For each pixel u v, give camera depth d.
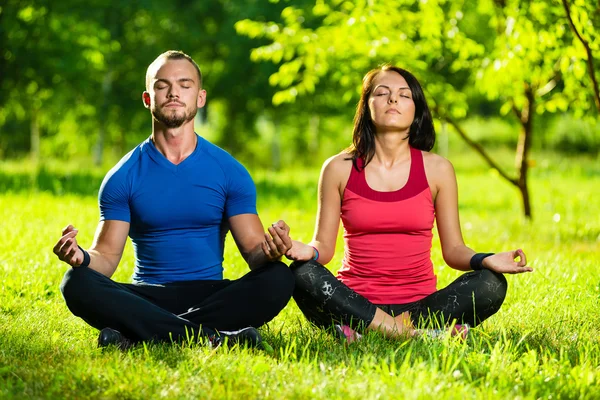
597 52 13.99
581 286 9.46
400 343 6.89
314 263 7.26
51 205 18.45
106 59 45.44
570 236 16.86
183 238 7.44
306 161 57.72
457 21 18.77
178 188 7.37
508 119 51.22
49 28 33.88
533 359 6.25
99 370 5.86
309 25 36.59
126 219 7.42
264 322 7.21
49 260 10.80
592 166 45.38
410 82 7.62
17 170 31.02
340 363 6.16
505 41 16.27
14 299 8.73
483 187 34.41
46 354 6.45
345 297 7.16
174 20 48.00
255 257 7.32
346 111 48.25
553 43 14.97
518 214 23.20
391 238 7.56
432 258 11.94
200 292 7.32
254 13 43.03
